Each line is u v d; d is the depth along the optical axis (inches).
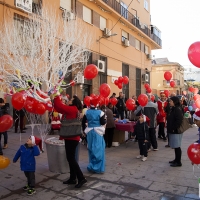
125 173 194.4
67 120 165.5
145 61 962.1
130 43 828.6
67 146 165.5
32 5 428.1
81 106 173.6
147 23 1002.1
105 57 679.1
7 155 253.4
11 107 356.2
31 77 207.0
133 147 299.3
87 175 190.2
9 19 373.4
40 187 167.2
